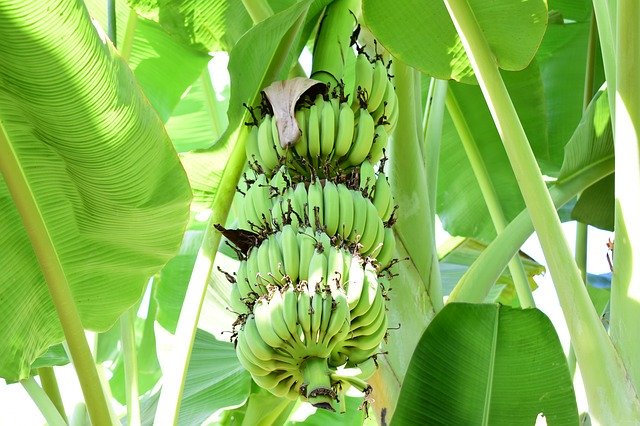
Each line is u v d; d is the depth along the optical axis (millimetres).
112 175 2354
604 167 3172
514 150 2557
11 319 2619
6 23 2076
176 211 2486
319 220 2486
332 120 2600
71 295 2494
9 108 2271
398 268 2807
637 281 2480
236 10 3152
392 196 2781
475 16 2695
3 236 2551
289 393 2527
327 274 2414
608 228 3447
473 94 3604
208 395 3398
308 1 2666
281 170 2570
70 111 2223
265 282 2457
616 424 2406
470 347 2533
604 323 3760
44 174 2404
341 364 2490
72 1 2094
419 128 2982
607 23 2791
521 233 2895
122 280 2688
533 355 2514
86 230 2535
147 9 3145
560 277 2490
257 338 2428
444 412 2488
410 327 2762
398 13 2816
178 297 3756
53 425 3211
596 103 3135
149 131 2307
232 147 2803
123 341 3188
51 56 2133
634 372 2445
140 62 3586
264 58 2719
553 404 2473
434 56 2887
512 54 2725
